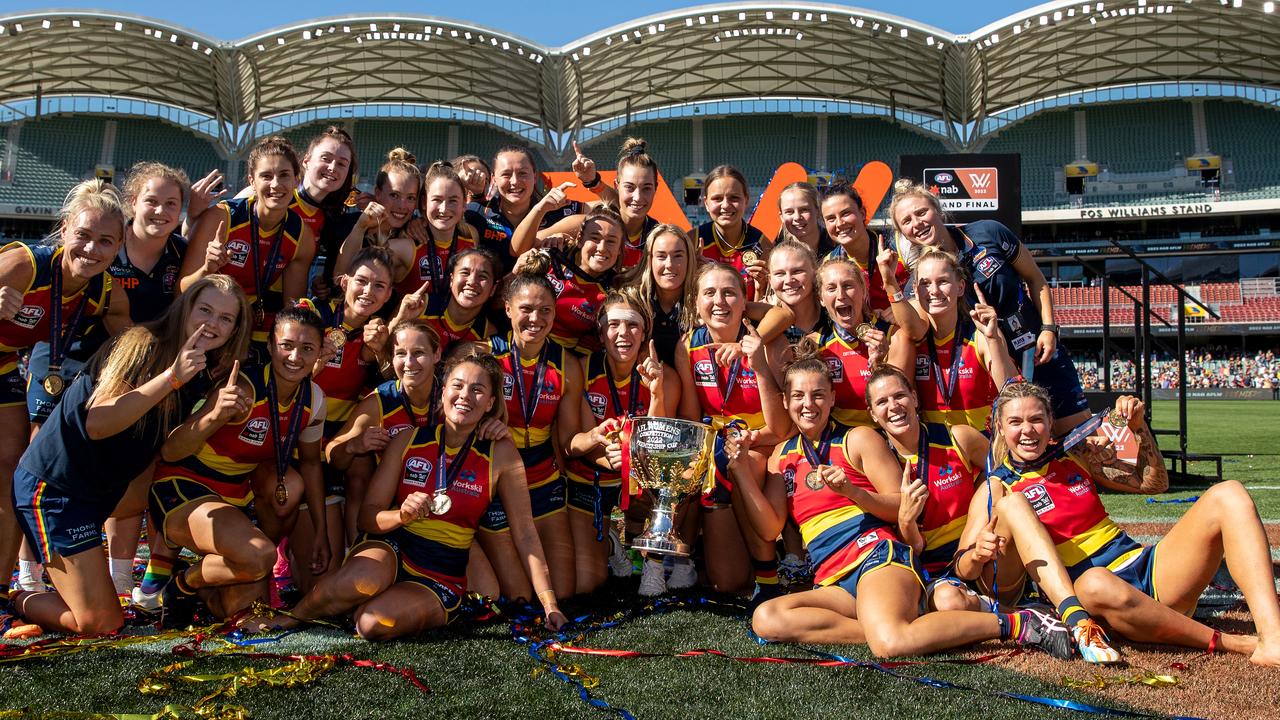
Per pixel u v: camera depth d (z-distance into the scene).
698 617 3.83
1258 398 32.50
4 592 3.67
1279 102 38.00
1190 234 38.16
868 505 3.65
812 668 3.05
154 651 3.21
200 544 3.61
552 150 38.88
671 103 37.84
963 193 9.15
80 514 3.50
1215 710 2.62
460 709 2.62
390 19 31.36
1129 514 7.10
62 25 30.97
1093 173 37.97
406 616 3.43
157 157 37.34
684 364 4.71
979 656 3.19
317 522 4.09
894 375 3.93
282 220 4.98
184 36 31.69
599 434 4.13
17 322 3.90
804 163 38.06
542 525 4.39
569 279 5.27
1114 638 3.39
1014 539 3.55
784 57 34.44
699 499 4.62
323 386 4.64
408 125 38.50
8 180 36.28
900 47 33.19
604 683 2.87
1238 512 3.19
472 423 3.79
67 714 2.49
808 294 4.73
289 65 33.69
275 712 2.58
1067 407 5.47
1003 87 36.91
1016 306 5.45
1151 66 35.50
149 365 3.58
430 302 5.14
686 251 4.80
